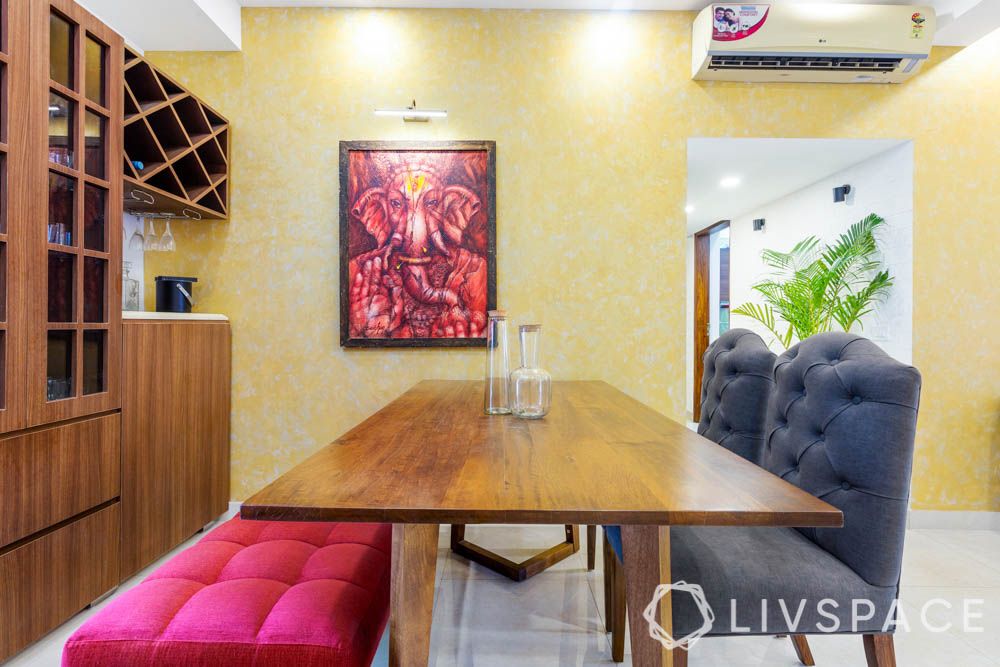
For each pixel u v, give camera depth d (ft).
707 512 2.56
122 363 6.56
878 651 3.79
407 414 5.32
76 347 5.84
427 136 9.12
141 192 7.27
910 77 9.00
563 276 9.18
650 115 9.15
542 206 9.18
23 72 5.17
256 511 2.61
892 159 9.61
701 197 13.46
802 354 4.65
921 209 9.12
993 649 5.65
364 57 9.11
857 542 3.82
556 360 9.20
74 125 5.79
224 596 3.42
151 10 7.88
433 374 9.16
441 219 9.06
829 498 4.04
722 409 6.01
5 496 5.04
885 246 9.82
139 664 3.04
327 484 2.98
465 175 9.05
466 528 9.05
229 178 9.05
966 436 9.14
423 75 9.11
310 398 9.17
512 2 8.95
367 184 9.03
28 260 5.24
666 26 9.11
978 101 9.09
